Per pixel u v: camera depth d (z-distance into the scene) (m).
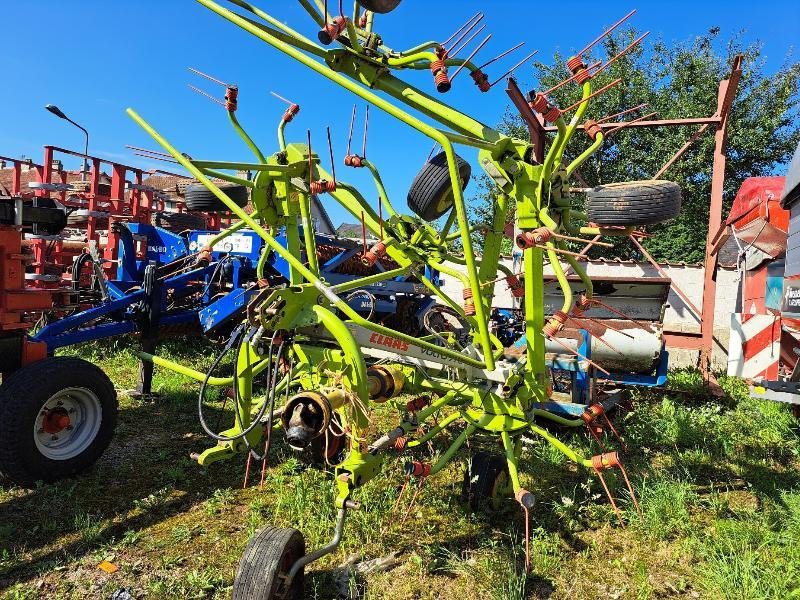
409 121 3.19
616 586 3.41
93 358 8.10
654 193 3.56
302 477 4.49
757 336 5.53
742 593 3.29
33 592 3.14
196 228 9.98
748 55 24.48
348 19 3.42
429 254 4.63
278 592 2.84
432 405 4.00
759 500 4.55
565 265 10.48
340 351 3.66
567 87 23.69
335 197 4.72
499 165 3.87
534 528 4.02
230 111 4.11
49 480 4.31
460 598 3.23
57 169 12.17
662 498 4.23
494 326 7.70
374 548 3.65
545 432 4.16
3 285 4.34
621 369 6.67
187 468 4.80
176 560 3.47
